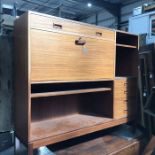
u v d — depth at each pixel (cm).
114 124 221
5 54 183
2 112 185
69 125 196
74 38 178
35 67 155
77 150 204
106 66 208
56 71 167
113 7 582
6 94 185
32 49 153
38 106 205
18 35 169
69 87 218
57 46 167
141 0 541
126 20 584
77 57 182
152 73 235
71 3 566
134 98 245
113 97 220
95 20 698
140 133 251
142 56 248
